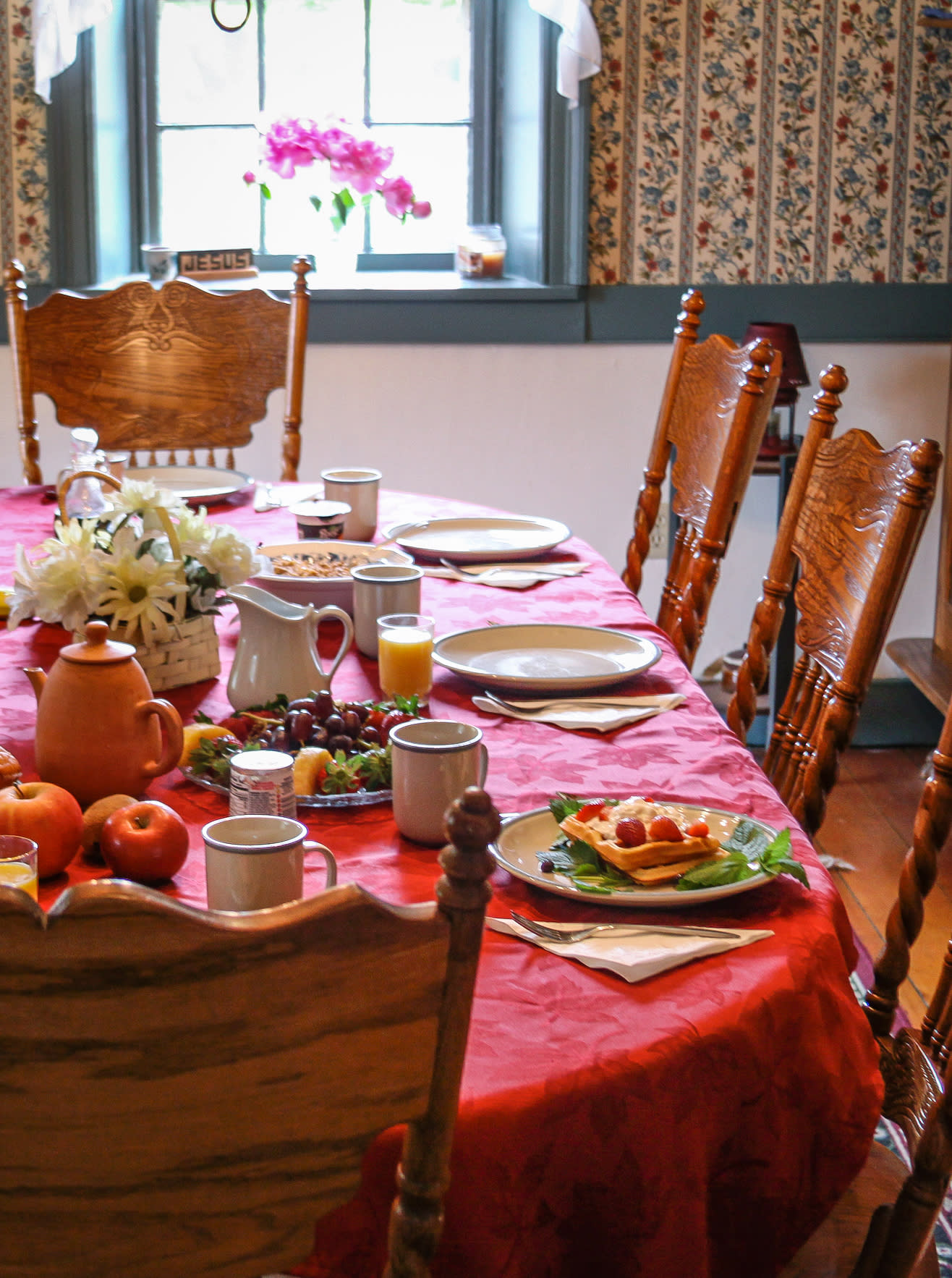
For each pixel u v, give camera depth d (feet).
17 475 10.61
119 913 1.60
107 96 10.42
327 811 3.71
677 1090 2.57
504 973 2.84
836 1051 2.93
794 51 10.21
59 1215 1.74
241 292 8.38
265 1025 1.70
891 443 10.97
